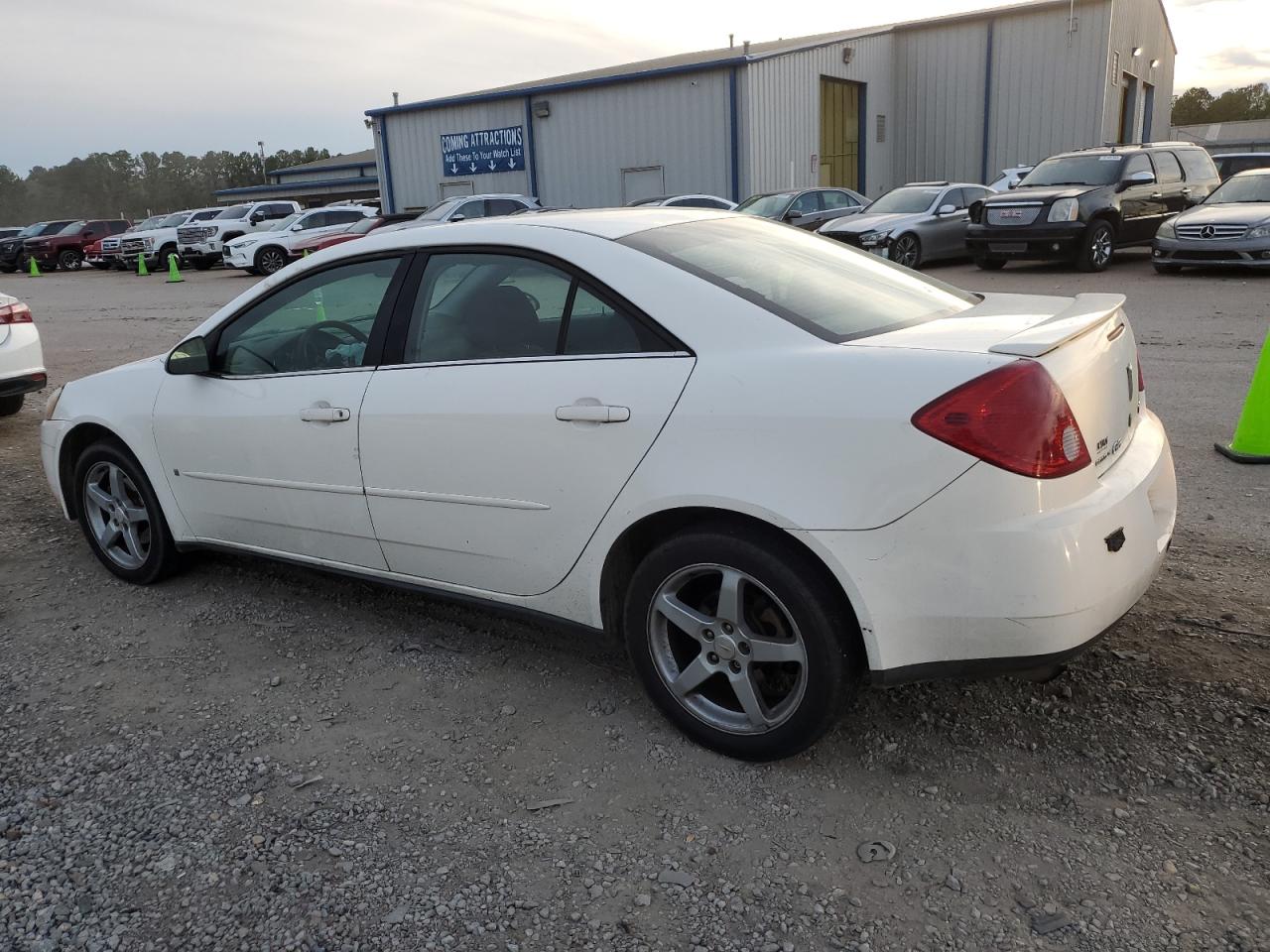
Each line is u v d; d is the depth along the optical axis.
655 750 2.99
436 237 3.41
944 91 29.73
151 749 3.08
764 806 2.70
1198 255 13.76
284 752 3.05
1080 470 2.51
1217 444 5.79
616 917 2.31
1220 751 2.83
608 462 2.87
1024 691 3.19
